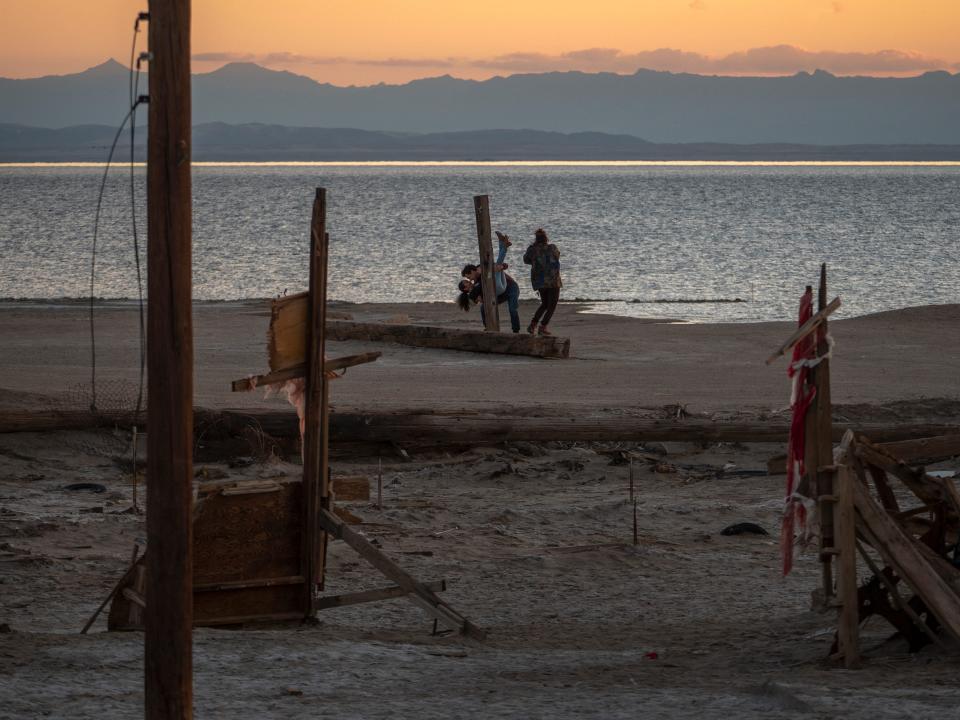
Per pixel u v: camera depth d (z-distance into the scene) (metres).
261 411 34.91
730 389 43.94
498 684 13.39
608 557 22.97
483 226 56.59
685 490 30.86
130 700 11.91
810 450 15.27
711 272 115.75
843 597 14.87
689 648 16.55
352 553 23.09
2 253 137.75
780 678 13.68
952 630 14.77
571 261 129.38
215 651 14.51
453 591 20.72
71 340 59.62
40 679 12.73
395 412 34.69
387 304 82.56
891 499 16.62
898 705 11.31
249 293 97.69
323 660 14.34
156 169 9.98
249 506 17.55
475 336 55.19
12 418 34.09
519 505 28.64
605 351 56.81
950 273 113.19
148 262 10.03
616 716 11.23
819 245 152.75
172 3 9.93
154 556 10.16
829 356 15.19
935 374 48.50
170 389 10.06
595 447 36.50
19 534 24.06
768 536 25.50
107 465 32.69
